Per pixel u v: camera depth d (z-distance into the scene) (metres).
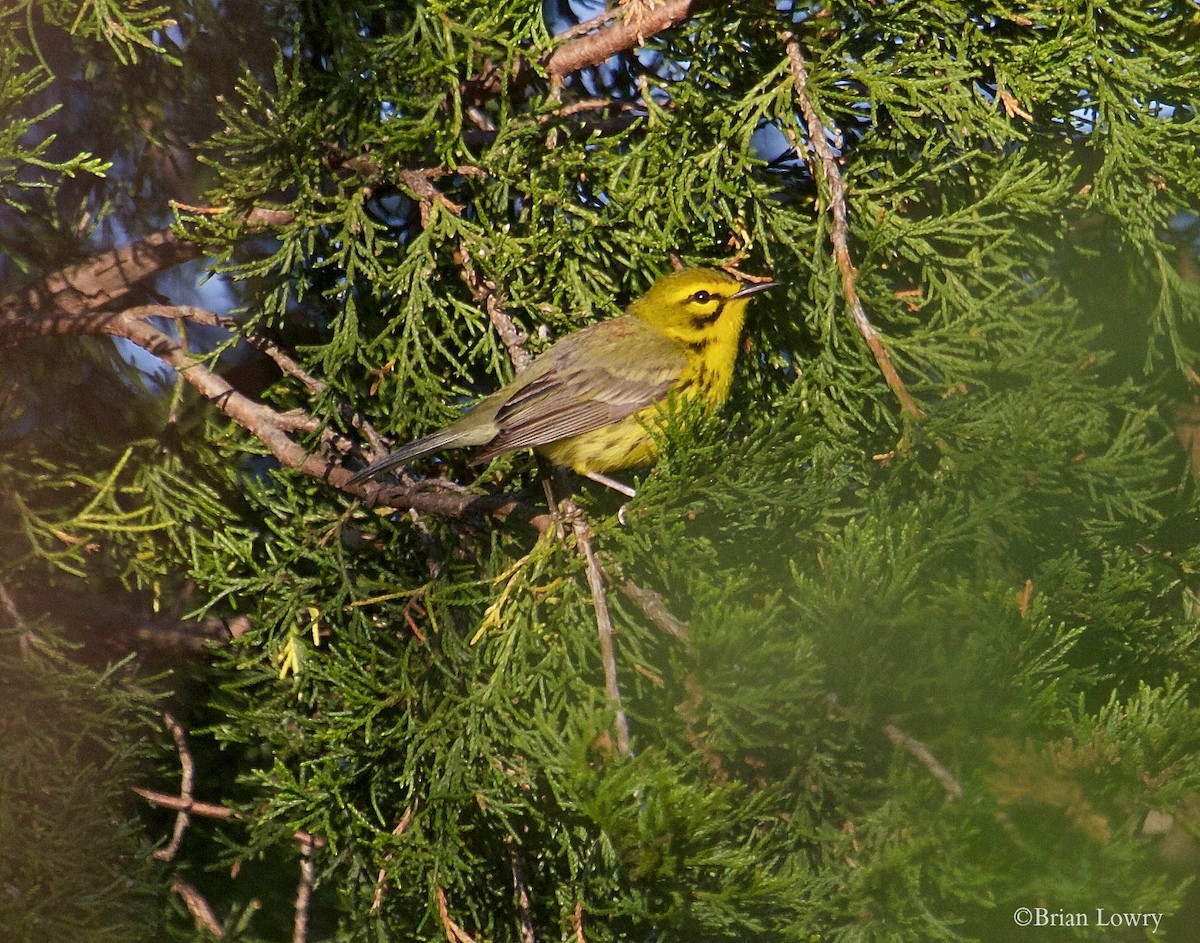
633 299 11.16
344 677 8.82
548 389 10.08
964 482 8.95
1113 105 9.31
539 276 10.27
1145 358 10.87
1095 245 11.26
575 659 8.82
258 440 10.73
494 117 11.42
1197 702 9.01
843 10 9.87
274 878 11.84
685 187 9.86
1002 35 9.76
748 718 7.67
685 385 10.40
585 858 8.27
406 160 10.50
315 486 10.55
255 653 10.62
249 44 11.31
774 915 7.59
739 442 8.22
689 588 8.12
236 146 10.89
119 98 11.91
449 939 8.27
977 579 8.03
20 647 10.05
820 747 7.76
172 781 11.52
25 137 12.08
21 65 11.45
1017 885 6.52
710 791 7.60
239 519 10.35
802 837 7.68
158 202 12.82
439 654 9.46
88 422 11.75
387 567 10.33
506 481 11.30
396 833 8.68
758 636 7.55
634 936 7.93
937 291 9.81
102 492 10.05
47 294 11.02
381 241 9.95
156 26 9.66
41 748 9.69
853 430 9.25
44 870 9.42
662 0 10.04
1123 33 9.45
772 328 10.71
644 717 7.59
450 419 10.20
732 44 10.05
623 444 10.46
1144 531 9.74
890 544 7.49
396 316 10.15
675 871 6.61
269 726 9.53
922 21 9.56
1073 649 8.49
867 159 9.95
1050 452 8.70
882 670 7.16
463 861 8.67
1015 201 9.34
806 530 8.80
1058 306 9.45
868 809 7.62
